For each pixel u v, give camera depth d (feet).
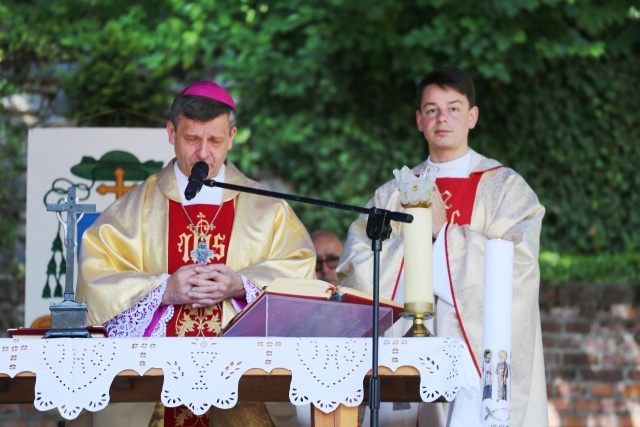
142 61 58.75
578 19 58.95
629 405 50.08
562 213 61.46
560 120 61.98
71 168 40.65
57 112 57.21
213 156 28.25
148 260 28.53
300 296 22.75
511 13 55.83
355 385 21.75
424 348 22.09
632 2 60.23
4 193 55.93
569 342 50.57
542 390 29.58
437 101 30.78
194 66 60.23
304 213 59.16
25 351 21.49
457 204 30.58
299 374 21.68
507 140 61.77
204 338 21.76
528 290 29.25
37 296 39.93
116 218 28.84
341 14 59.52
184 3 60.85
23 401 24.47
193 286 26.40
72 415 21.30
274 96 60.59
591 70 62.13
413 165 60.49
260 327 23.27
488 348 22.15
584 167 61.87
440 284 29.14
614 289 50.93
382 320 23.52
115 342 21.66
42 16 58.54
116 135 40.88
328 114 60.64
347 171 60.03
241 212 29.01
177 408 28.17
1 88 57.00
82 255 28.02
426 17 59.16
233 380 21.54
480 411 22.25
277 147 59.93
